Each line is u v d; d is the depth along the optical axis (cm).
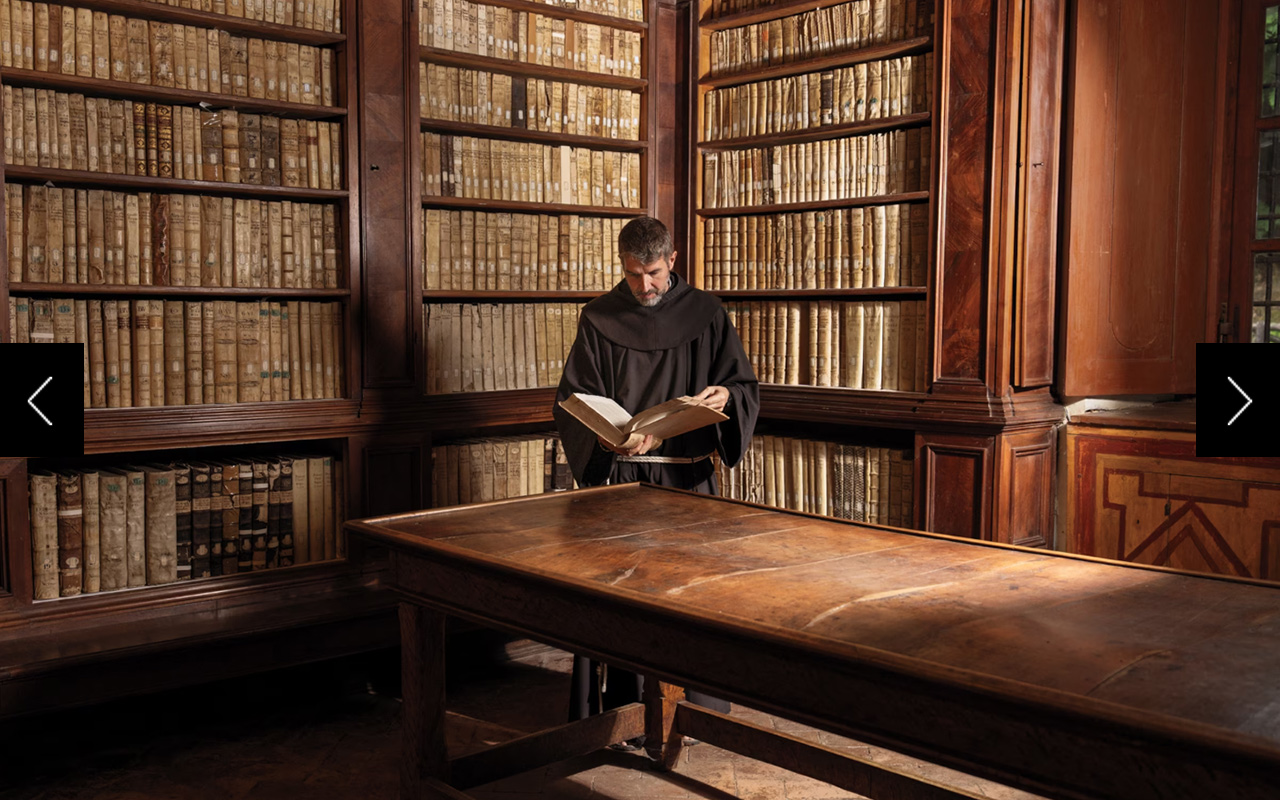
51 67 336
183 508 370
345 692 395
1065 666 147
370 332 400
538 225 445
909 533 241
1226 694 136
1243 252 416
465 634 422
